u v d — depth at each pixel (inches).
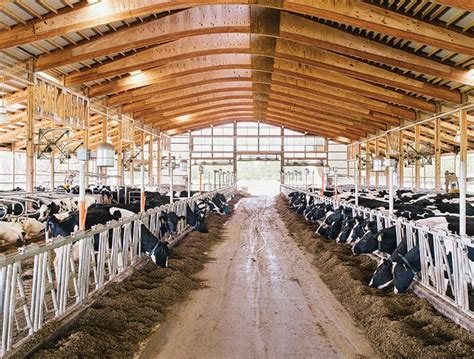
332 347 160.4
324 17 366.6
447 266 188.5
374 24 367.9
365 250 257.0
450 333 159.2
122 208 305.1
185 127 1191.6
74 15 363.9
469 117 652.1
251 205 909.8
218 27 446.0
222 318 191.9
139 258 267.1
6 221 365.4
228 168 1325.0
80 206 189.9
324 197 526.9
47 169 978.1
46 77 492.7
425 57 462.6
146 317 184.2
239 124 1250.6
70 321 160.1
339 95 709.3
